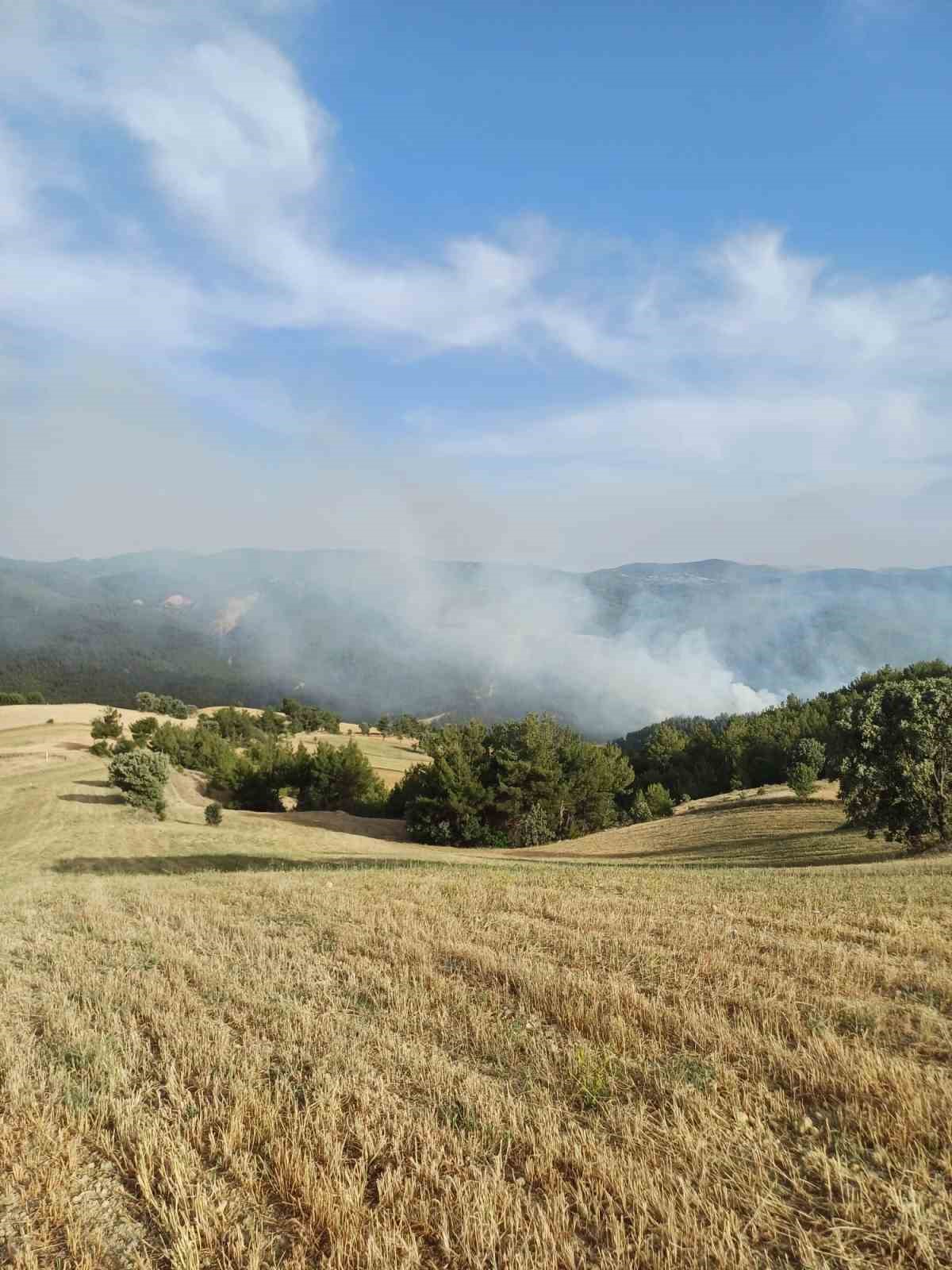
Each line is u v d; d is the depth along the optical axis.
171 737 87.50
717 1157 5.32
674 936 11.54
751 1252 4.41
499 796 68.56
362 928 12.68
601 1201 4.98
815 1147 5.50
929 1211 4.62
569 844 58.09
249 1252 4.59
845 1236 4.58
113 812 52.72
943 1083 6.17
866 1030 7.41
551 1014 8.38
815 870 22.19
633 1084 6.57
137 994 9.27
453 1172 5.32
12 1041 7.82
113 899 17.02
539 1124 5.83
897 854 28.98
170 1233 4.87
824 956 10.07
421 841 66.38
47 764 72.81
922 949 10.59
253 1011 8.69
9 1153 5.86
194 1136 5.88
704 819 55.69
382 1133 5.77
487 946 11.13
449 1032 7.89
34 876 32.62
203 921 13.83
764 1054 7.06
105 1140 5.91
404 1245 4.50
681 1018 7.77
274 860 38.84
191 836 47.78
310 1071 7.09
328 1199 4.91
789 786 56.22
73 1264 4.69
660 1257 4.38
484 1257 4.49
